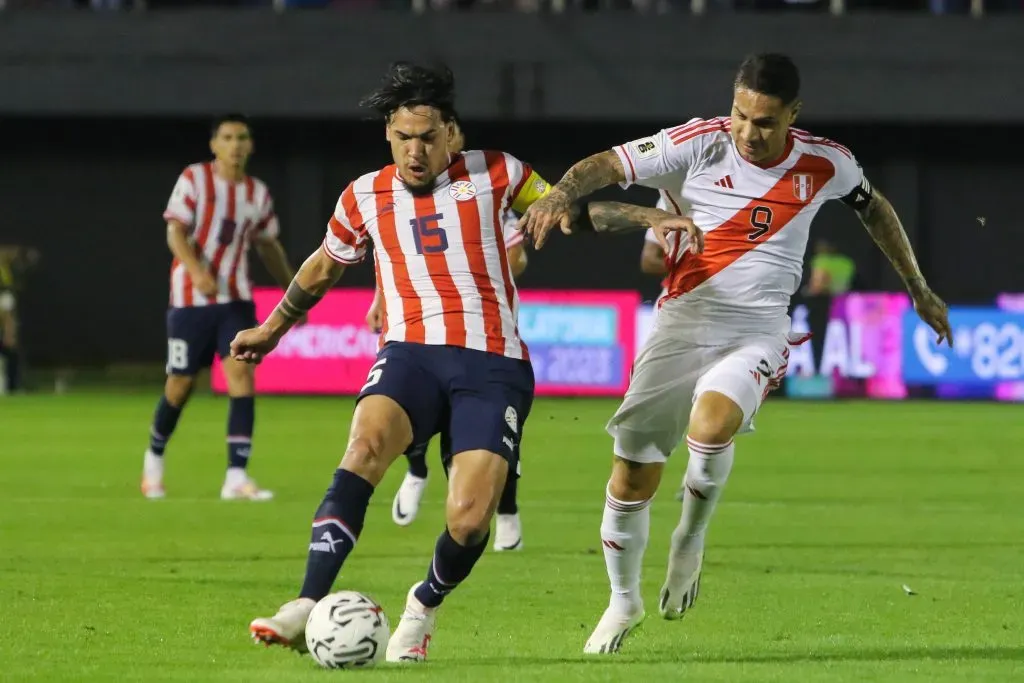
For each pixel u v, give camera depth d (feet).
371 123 294.25
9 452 167.94
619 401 236.02
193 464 157.07
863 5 283.59
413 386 62.13
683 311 69.26
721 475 65.87
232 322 128.36
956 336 246.47
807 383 246.88
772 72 65.72
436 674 57.67
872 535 110.01
